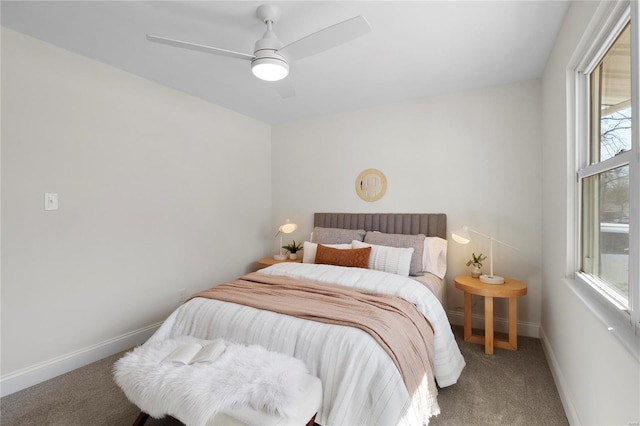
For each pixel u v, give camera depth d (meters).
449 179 3.19
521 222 2.89
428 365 1.76
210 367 1.45
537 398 1.93
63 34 2.08
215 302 2.02
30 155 2.10
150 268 2.84
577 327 1.63
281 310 1.81
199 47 1.78
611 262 1.43
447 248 3.20
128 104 2.65
